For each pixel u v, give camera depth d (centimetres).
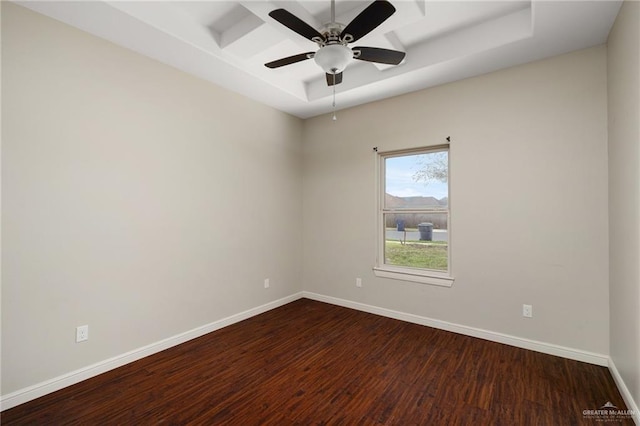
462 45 270
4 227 197
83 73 232
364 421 187
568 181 264
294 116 441
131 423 185
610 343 243
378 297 379
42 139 212
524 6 238
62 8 207
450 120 324
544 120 274
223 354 275
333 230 421
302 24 187
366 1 228
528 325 281
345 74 347
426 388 221
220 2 232
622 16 201
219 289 336
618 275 218
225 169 343
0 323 196
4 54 197
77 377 228
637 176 176
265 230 393
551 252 271
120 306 254
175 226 295
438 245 344
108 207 247
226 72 305
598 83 252
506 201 292
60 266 221
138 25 226
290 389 221
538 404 202
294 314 380
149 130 274
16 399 200
